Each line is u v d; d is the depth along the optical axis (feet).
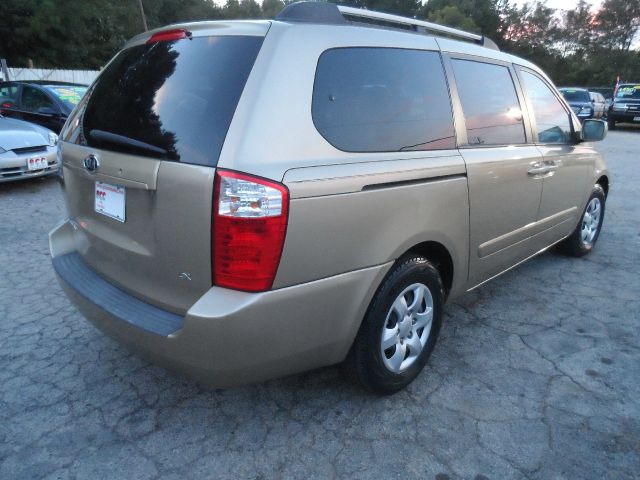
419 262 7.67
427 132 7.84
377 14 7.77
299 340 6.32
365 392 8.17
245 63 6.06
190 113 6.07
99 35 105.60
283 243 5.77
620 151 40.27
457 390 8.29
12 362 8.89
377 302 7.14
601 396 8.16
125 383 8.39
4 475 6.41
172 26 7.21
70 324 10.26
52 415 7.55
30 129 22.07
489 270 9.84
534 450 6.95
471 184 8.39
